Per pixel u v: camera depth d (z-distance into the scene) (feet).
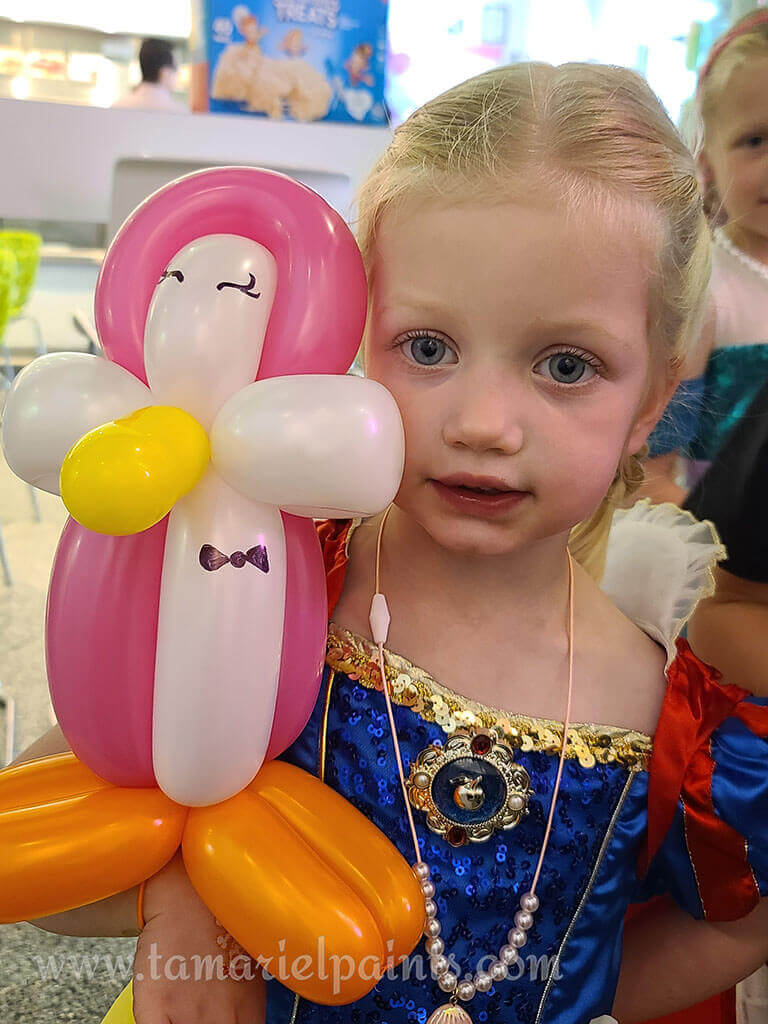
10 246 8.26
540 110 1.73
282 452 1.50
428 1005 1.93
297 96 6.94
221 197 1.73
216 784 1.62
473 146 1.69
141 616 1.65
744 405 3.12
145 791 1.75
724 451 3.17
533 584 2.04
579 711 2.05
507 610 2.04
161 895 1.77
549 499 1.77
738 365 3.11
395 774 1.97
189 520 1.58
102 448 1.38
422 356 1.77
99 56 8.13
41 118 6.72
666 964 2.22
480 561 1.99
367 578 2.15
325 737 2.02
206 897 1.65
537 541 1.92
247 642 1.56
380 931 1.65
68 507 1.38
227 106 6.91
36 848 1.64
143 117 6.81
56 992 4.16
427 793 1.96
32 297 9.55
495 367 1.71
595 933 2.03
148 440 1.43
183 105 7.95
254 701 1.59
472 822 1.96
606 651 2.14
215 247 1.66
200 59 6.86
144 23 8.09
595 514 2.52
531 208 1.64
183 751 1.58
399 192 1.76
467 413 1.69
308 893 1.59
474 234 1.65
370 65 7.00
